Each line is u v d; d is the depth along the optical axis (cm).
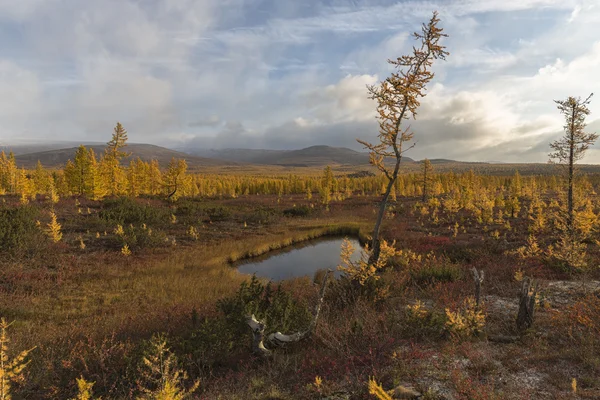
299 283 1794
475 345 714
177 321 1057
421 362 642
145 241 2566
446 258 1928
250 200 6700
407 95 1142
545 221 2673
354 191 10094
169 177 5000
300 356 736
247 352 777
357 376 589
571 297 1075
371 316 898
